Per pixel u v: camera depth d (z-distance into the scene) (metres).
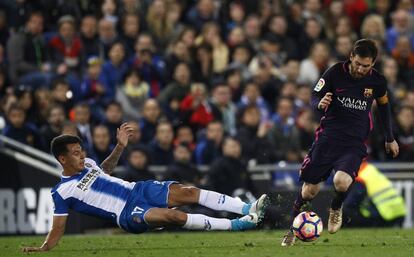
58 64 55.94
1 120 50.25
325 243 33.91
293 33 65.94
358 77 31.80
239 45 62.09
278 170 51.12
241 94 59.28
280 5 68.44
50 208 47.25
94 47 57.84
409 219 50.91
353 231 44.03
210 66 60.78
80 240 38.22
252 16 64.75
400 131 56.12
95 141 49.31
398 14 68.56
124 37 59.66
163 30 62.72
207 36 61.66
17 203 47.06
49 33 57.00
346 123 31.88
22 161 47.09
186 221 31.27
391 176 51.62
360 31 70.62
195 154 52.81
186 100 55.38
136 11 62.16
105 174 32.25
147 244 35.16
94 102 53.72
